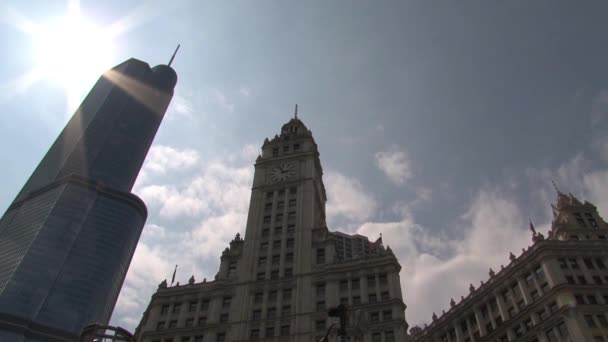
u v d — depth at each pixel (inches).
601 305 3437.5
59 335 7485.2
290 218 4475.9
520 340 3727.9
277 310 3735.2
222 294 3951.8
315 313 3612.2
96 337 1577.3
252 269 4092.0
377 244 4894.2
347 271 3863.2
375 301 3614.7
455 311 4495.6
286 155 5162.4
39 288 7687.0
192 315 3882.9
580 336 3267.7
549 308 3602.4
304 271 3956.7
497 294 4109.3
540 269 3814.0
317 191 4992.6
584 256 3806.6
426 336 4751.5
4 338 7052.2
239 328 3659.0
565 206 4635.8
